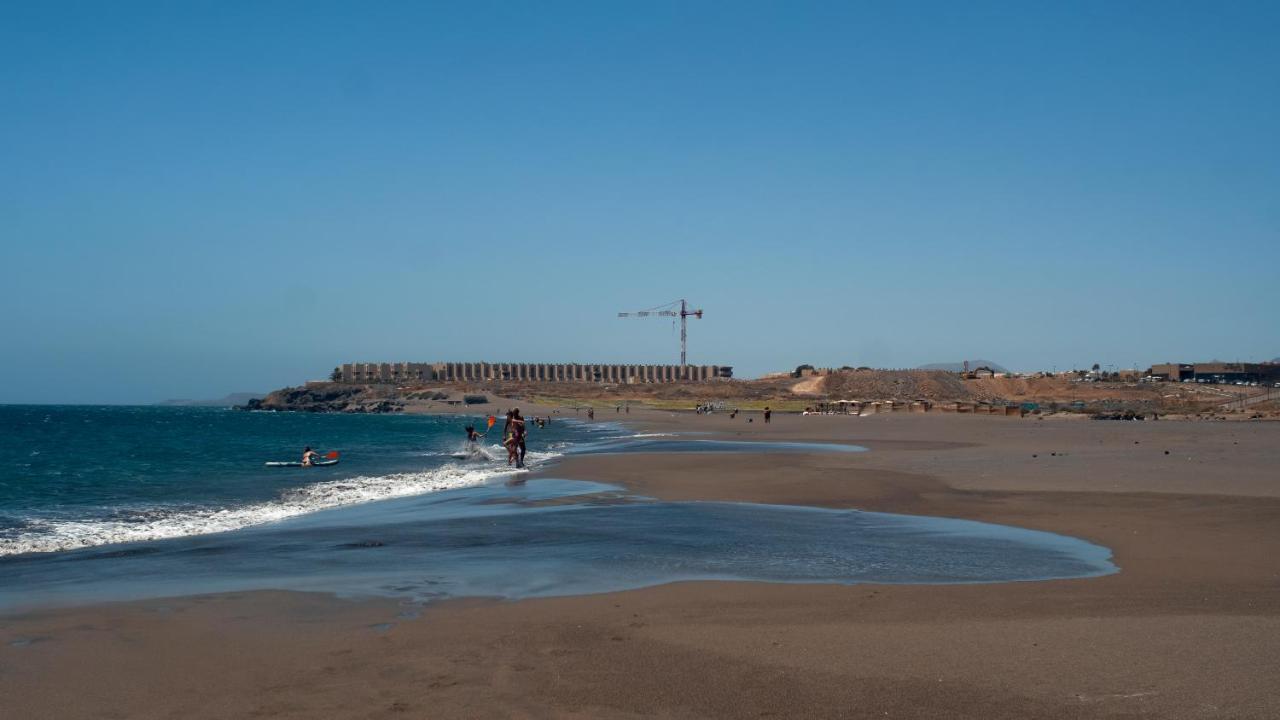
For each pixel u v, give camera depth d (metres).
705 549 13.99
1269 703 6.44
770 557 13.16
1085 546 13.71
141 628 8.98
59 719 6.41
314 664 7.70
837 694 6.79
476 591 10.77
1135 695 6.65
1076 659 7.55
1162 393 180.00
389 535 15.92
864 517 17.81
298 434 81.12
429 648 8.17
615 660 7.73
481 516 18.77
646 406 175.12
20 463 39.50
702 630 8.73
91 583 11.49
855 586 10.86
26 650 8.20
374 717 6.41
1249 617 8.88
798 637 8.41
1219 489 20.31
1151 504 18.20
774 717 6.33
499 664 7.65
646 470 29.86
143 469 35.19
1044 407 134.62
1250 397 135.50
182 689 7.07
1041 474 25.12
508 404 192.00
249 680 7.28
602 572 12.03
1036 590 10.44
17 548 14.88
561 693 6.88
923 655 7.75
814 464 31.09
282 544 14.95
